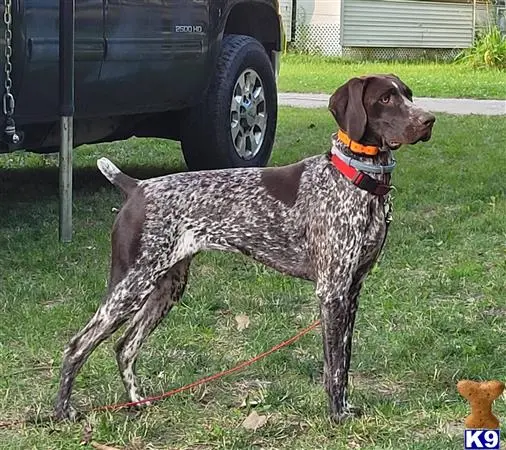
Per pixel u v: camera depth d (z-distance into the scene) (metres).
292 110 17.91
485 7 37.16
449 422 5.12
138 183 5.20
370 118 4.91
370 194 4.95
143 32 9.20
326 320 5.02
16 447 4.86
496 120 16.66
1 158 12.41
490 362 5.94
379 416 5.14
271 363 5.91
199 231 5.14
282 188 5.12
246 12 11.21
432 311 6.81
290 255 5.13
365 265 5.08
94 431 5.02
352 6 34.06
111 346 6.12
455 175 11.23
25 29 7.87
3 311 6.70
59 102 8.16
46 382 5.68
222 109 10.50
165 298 5.41
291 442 4.91
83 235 8.63
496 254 8.27
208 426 5.11
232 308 6.93
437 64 33.03
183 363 5.93
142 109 9.59
